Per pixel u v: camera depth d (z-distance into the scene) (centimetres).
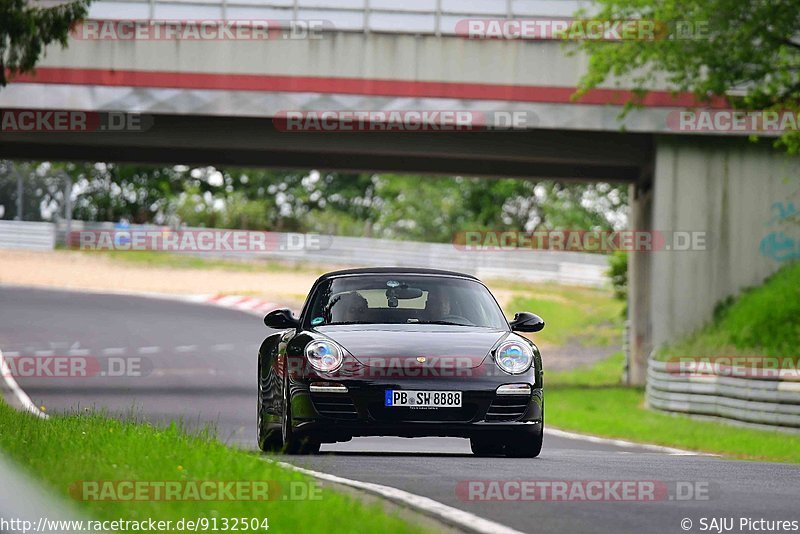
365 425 3641
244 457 2891
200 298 16250
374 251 19650
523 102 9719
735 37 9206
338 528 1969
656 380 8738
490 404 3669
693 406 7981
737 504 2584
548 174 11688
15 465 2392
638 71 10019
